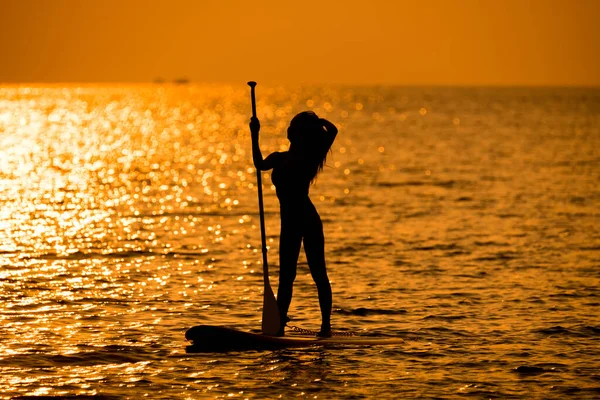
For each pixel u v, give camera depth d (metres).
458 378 16.75
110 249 32.75
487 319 21.72
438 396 15.67
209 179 68.38
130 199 52.72
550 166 74.94
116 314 21.97
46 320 21.17
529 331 20.48
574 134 129.88
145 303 23.33
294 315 22.34
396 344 19.28
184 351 18.53
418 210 45.81
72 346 18.77
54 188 59.47
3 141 122.44
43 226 39.31
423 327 20.92
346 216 43.38
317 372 17.08
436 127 159.38
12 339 19.28
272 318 19.53
